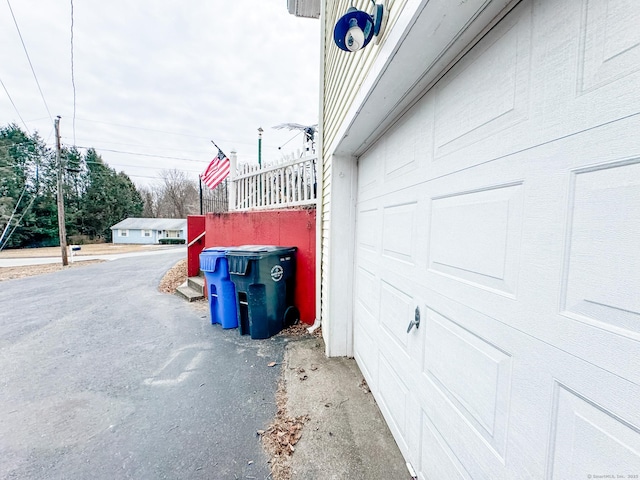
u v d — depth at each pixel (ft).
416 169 4.89
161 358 9.61
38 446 5.73
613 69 1.90
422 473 4.62
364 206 8.25
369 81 4.70
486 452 3.12
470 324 3.41
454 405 3.73
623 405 1.86
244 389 7.70
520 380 2.66
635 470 1.79
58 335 11.80
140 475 5.03
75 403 7.16
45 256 50.93
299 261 12.71
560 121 2.28
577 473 2.14
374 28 4.15
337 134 7.75
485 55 3.19
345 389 7.64
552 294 2.34
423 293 4.59
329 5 10.02
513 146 2.77
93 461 5.34
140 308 15.69
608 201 1.94
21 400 7.30
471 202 3.40
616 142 1.88
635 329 1.78
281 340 11.00
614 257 1.90
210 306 12.85
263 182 18.21
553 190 2.34
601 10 1.99
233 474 5.04
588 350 2.06
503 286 2.89
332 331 9.52
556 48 2.33
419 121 4.79
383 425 6.25
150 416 6.63
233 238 15.76
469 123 3.46
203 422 6.40
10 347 10.62
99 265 35.60
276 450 5.57
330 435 5.95
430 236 4.39
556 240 2.31
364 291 8.23
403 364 5.39
